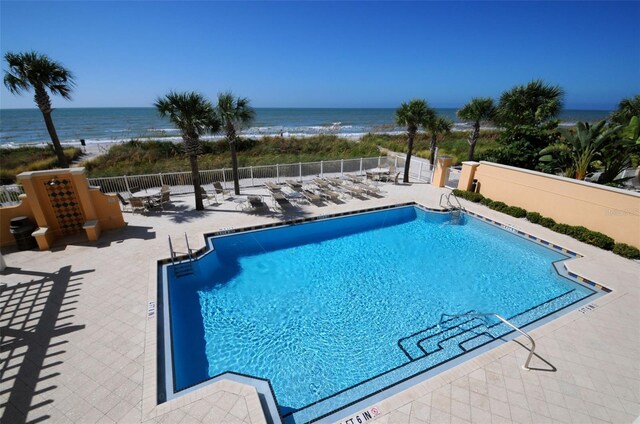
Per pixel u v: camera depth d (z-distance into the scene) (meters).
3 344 5.13
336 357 5.65
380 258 9.30
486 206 12.52
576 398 4.30
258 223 10.48
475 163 13.27
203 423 3.79
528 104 16.34
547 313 6.66
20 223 8.24
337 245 10.16
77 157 25.83
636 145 10.14
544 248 9.55
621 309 6.27
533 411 4.10
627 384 4.55
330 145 29.20
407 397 4.27
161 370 4.73
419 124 15.17
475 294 7.55
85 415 3.95
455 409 4.11
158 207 11.92
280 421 4.04
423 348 5.82
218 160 21.31
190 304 7.09
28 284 6.83
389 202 12.99
